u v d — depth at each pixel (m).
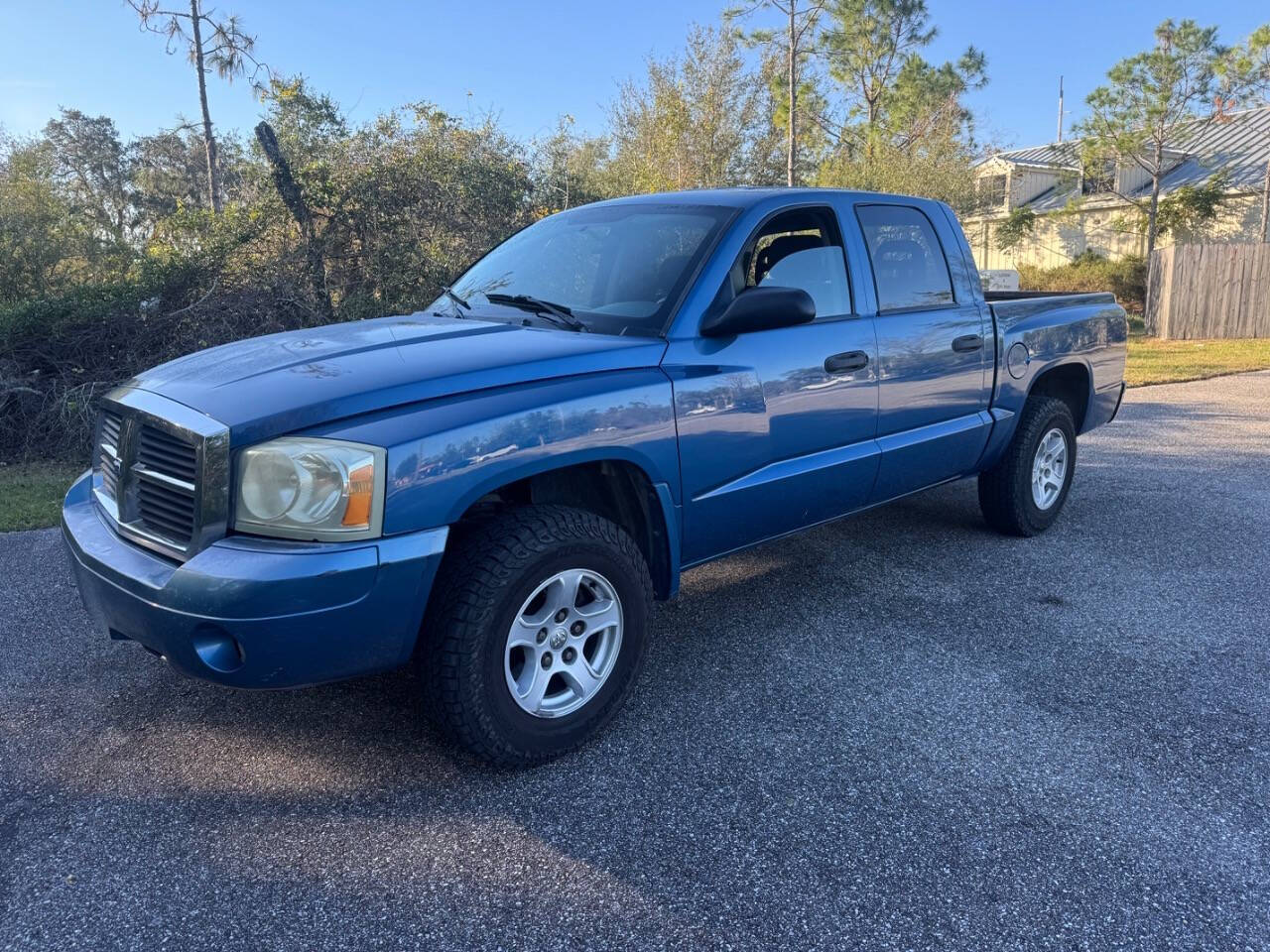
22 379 8.34
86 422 8.00
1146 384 11.93
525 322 3.61
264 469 2.58
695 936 2.27
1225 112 25.53
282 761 3.08
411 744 3.18
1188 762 3.04
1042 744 3.15
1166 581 4.74
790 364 3.70
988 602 4.46
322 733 3.26
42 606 4.45
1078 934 2.27
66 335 8.81
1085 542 5.39
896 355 4.20
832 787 2.90
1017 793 2.86
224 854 2.59
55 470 7.59
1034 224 32.28
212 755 3.12
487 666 2.81
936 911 2.35
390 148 12.10
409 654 2.78
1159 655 3.86
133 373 8.62
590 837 2.66
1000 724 3.29
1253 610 4.35
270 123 12.80
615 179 19.66
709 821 2.73
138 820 2.75
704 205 3.91
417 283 11.20
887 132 27.84
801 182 22.19
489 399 2.86
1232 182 27.59
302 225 10.92
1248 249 18.89
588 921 2.32
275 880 2.48
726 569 4.98
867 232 4.25
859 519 5.92
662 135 19.33
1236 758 3.07
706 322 3.47
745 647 3.97
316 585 2.50
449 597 2.79
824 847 2.61
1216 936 2.26
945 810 2.78
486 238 12.24
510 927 2.30
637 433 3.14
